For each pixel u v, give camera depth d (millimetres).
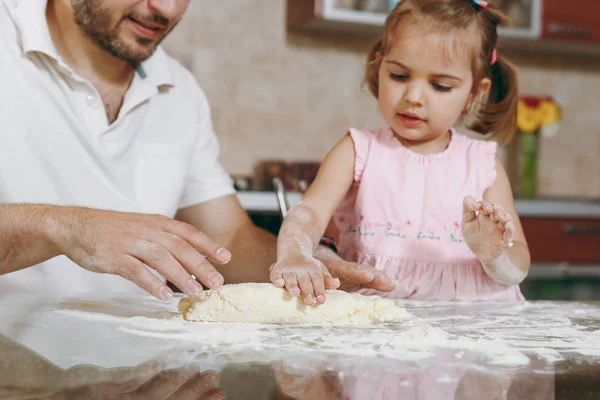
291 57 2889
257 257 1413
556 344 737
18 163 1305
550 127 3266
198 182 1547
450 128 1333
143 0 1242
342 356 657
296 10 2760
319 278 898
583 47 3035
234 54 2818
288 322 856
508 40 2855
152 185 1429
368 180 1283
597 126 3330
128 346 688
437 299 1209
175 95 1514
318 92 2934
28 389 522
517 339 766
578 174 3324
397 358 652
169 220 881
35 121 1312
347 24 2701
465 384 562
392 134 1316
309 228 1122
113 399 499
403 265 1240
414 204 1263
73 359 625
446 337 762
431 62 1167
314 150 2943
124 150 1393
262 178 2617
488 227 1041
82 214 907
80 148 1350
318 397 514
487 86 1317
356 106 2986
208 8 2773
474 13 1222
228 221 1537
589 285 2658
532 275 2598
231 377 569
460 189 1272
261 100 2861
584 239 2668
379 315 880
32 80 1311
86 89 1338
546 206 2615
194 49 2766
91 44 1344
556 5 2834
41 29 1290
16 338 716
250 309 851
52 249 942
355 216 1316
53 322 817
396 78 1219
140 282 820
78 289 1336
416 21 1180
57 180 1332
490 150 1311
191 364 613
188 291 811
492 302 1106
